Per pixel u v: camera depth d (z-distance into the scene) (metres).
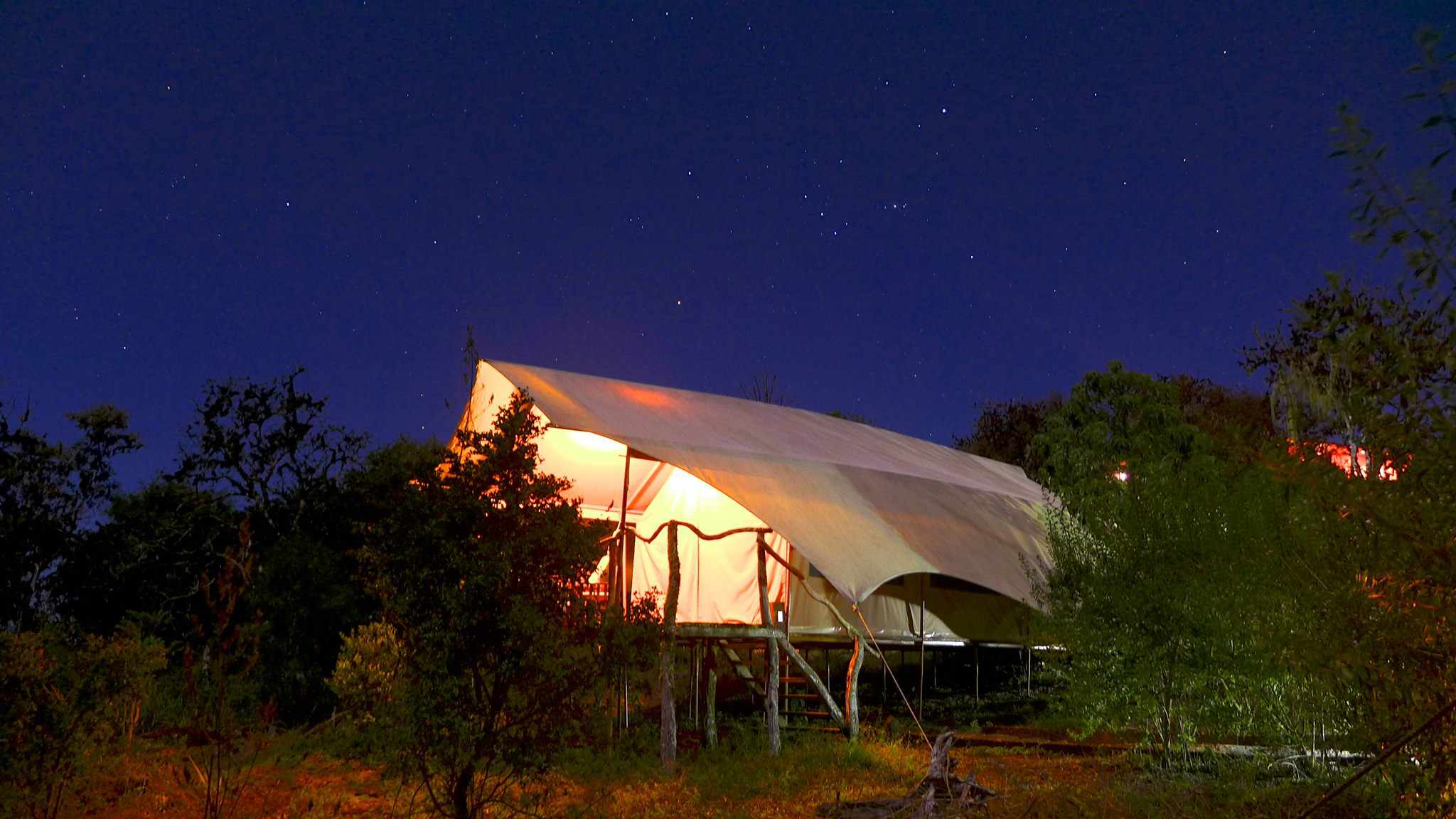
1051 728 13.00
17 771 7.88
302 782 9.59
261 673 15.11
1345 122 3.53
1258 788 7.55
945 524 15.54
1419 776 4.69
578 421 13.16
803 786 9.43
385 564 6.86
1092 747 11.15
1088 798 7.68
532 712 6.73
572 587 7.11
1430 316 3.52
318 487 20.03
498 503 7.04
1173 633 9.06
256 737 11.45
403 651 6.88
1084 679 9.83
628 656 7.07
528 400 7.31
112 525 19.97
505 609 6.66
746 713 15.46
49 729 8.19
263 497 19.98
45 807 8.00
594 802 8.66
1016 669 19.28
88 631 18.77
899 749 11.05
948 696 18.08
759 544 12.59
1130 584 9.52
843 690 18.20
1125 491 10.20
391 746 6.61
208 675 13.49
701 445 14.09
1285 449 4.15
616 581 12.43
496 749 6.75
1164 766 9.06
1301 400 4.07
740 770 10.21
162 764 9.94
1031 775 9.57
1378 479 3.97
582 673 6.83
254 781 9.66
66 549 19.86
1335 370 3.95
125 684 10.13
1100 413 17.97
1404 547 4.12
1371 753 5.19
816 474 14.93
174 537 19.73
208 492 20.17
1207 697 8.92
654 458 13.27
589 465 16.08
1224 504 8.84
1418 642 4.27
